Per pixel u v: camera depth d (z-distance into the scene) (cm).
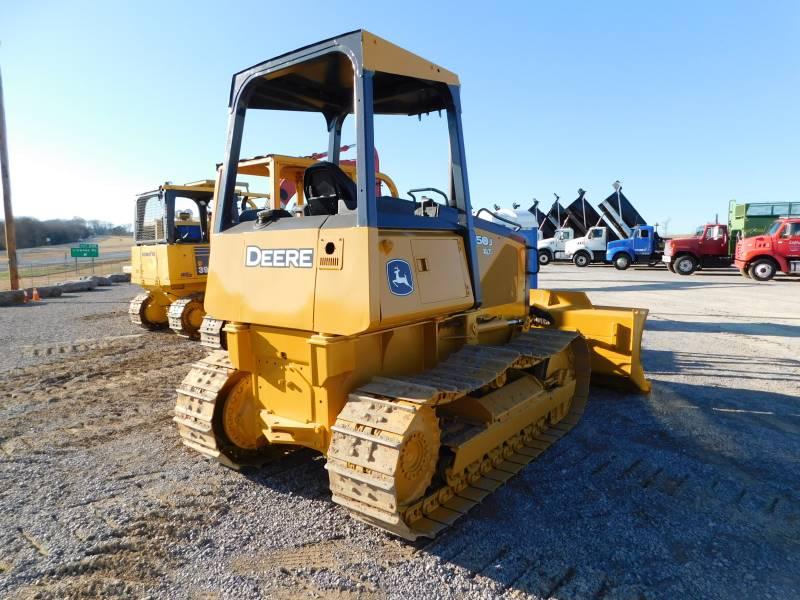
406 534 279
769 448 448
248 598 260
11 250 1648
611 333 584
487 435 353
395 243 301
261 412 351
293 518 336
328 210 340
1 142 1612
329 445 306
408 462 283
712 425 502
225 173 363
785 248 2012
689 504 355
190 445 392
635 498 363
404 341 350
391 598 259
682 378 668
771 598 261
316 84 383
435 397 286
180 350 882
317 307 298
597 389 621
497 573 279
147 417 539
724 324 1063
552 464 417
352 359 307
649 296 1534
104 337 1006
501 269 473
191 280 1000
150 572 281
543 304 697
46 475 401
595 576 277
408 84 364
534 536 315
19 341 960
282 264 319
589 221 3150
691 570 283
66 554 296
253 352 352
